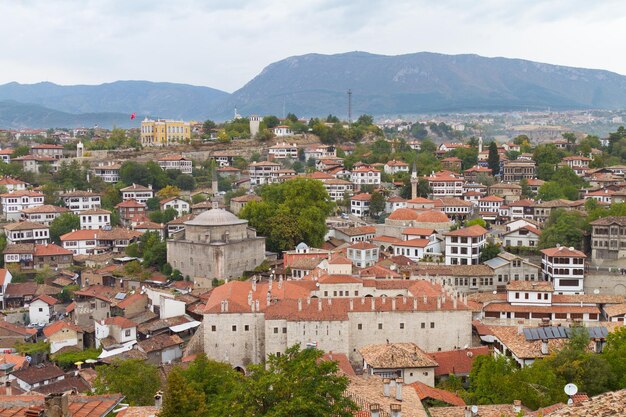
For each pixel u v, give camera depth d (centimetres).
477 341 13488
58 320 16800
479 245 18562
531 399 8588
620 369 9481
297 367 6159
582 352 9769
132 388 10044
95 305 16325
